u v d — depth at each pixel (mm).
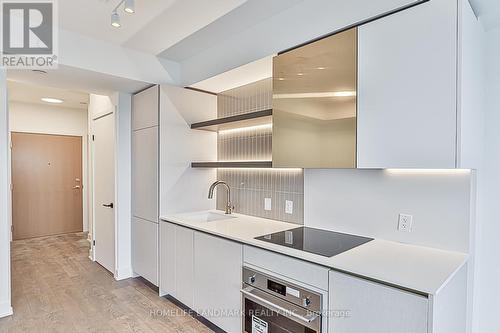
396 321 1345
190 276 2607
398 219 1952
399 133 1588
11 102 5234
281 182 2719
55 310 2760
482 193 1854
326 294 1608
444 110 1448
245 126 3035
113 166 3562
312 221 2443
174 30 2537
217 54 2789
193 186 3270
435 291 1231
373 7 1738
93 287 3277
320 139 1907
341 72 1812
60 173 5809
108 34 2635
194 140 3271
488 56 1835
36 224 5562
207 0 2086
